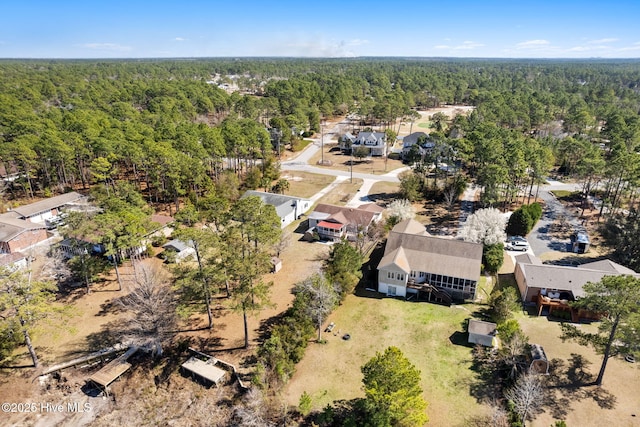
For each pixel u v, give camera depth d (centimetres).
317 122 15025
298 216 7500
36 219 6912
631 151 9488
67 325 4431
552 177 9269
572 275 4672
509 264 5678
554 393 3472
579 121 13000
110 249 4850
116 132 8344
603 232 6212
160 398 3625
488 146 7581
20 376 3803
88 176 8794
